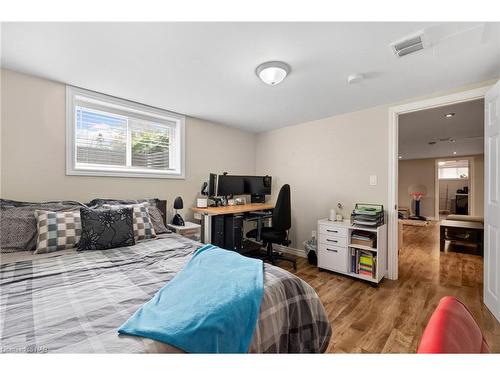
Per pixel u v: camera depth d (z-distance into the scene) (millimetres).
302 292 1237
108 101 2414
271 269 1290
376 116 2775
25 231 1699
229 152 3760
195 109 2881
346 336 1615
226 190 3385
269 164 4023
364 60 1734
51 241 1659
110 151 2549
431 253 3688
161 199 2900
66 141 2162
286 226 2932
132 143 2725
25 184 1971
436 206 7273
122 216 1879
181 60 1742
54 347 694
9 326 802
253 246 3574
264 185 3832
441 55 1662
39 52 1637
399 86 2201
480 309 1950
